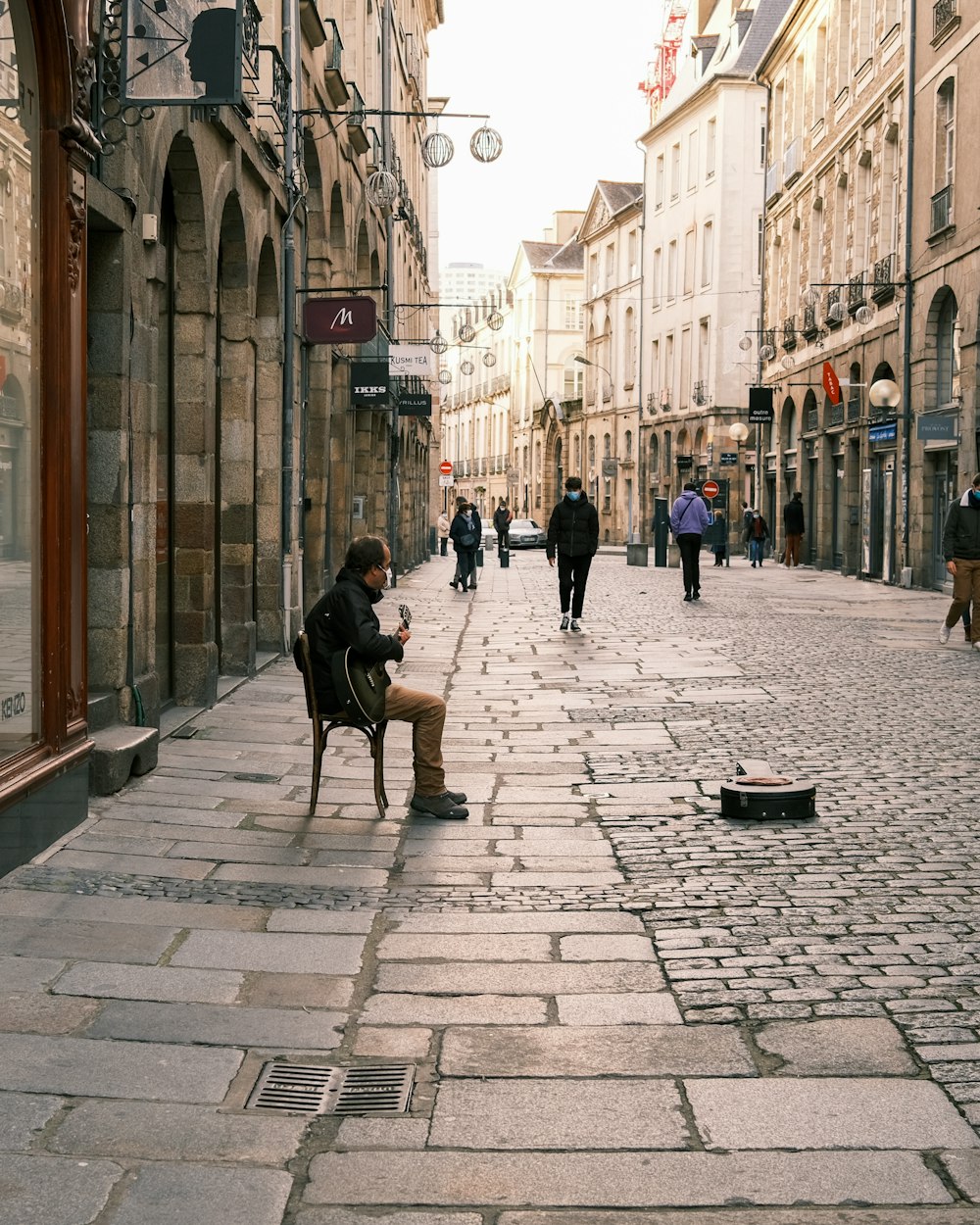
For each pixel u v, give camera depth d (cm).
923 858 673
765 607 2222
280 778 865
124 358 848
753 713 1116
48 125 682
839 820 753
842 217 3516
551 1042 450
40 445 680
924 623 1925
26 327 663
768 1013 472
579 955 536
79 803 723
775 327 4334
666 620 1956
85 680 735
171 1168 363
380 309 2794
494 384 10356
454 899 613
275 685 1266
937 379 2630
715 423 5494
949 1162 367
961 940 547
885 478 2956
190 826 732
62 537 695
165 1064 429
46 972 504
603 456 7325
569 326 9131
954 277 2447
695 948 543
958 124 2433
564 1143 380
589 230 7569
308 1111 400
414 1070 429
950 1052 437
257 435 1487
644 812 779
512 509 9750
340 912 590
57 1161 365
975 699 1191
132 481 883
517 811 784
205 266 1101
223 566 1288
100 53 807
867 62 3194
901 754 939
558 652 1555
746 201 5469
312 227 1909
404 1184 357
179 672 1114
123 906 586
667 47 6606
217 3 838
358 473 2694
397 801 809
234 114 1178
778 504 4291
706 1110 398
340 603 761
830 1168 364
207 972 511
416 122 4006
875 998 485
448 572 3634
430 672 1379
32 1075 417
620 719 1092
